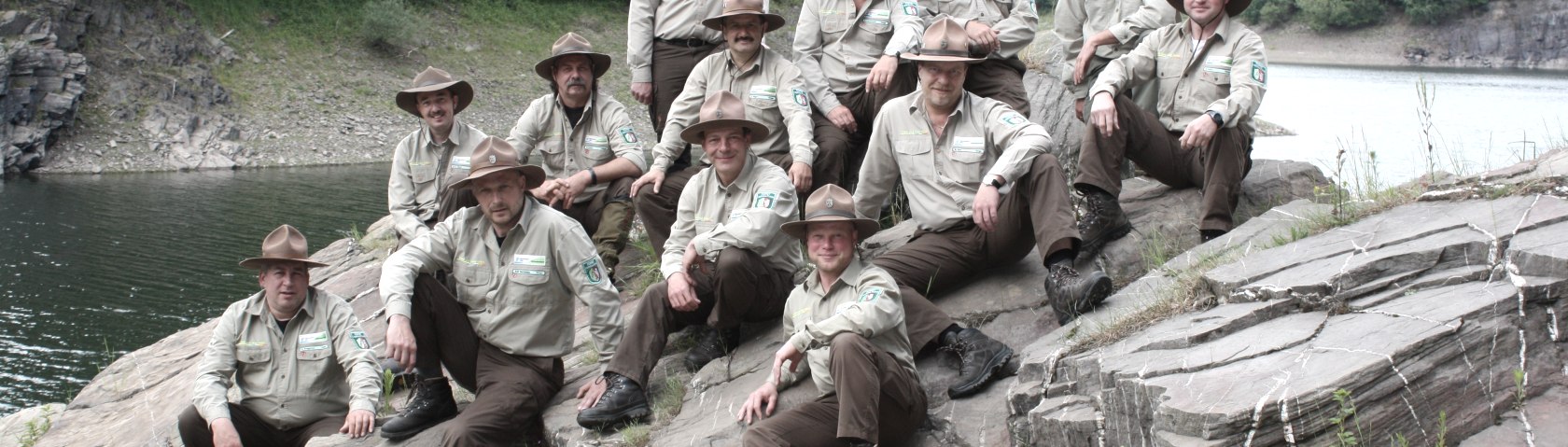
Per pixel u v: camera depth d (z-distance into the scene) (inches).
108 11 1035.9
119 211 716.0
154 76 1022.4
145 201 759.1
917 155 204.2
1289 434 121.1
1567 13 2148.1
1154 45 219.6
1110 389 141.6
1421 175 207.8
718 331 208.8
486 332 203.9
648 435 184.9
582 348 233.3
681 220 213.6
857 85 260.5
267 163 976.9
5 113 876.0
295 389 209.8
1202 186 219.3
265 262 206.5
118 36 1034.1
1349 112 974.4
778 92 243.4
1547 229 152.9
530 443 201.9
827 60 263.4
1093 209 207.8
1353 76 1721.2
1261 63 205.0
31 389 384.5
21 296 502.6
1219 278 165.3
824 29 262.7
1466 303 138.2
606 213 261.9
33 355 422.0
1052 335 175.0
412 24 1243.8
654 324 197.9
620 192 262.1
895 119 207.6
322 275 347.6
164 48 1057.5
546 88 1296.8
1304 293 152.2
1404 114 934.4
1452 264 153.3
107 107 970.7
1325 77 1689.2
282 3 1208.2
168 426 253.3
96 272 553.0
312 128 1055.6
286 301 208.7
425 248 202.2
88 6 1017.5
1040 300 194.9
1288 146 652.1
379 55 1220.5
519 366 202.8
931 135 203.6
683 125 247.9
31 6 965.2
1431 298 144.1
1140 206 221.8
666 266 202.4
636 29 282.2
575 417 196.4
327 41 1198.9
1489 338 133.8
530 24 1418.6
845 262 176.1
